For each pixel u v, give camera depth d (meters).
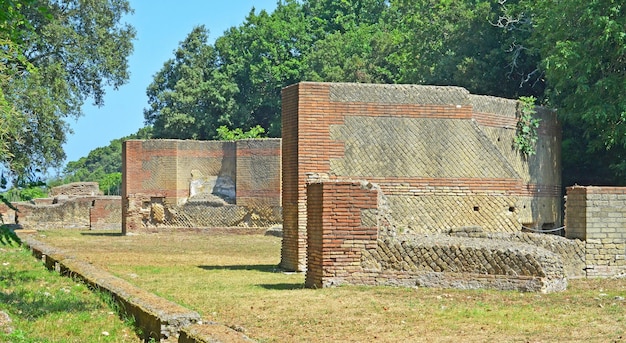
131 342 11.56
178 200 45.09
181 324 11.23
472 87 38.97
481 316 13.12
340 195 17.44
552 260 16.86
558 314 13.35
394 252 17.38
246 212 44.47
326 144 22.31
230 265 24.25
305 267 21.94
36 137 41.53
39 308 14.29
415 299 15.25
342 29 79.56
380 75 60.97
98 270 18.83
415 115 22.97
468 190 23.14
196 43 76.06
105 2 46.66
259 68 71.44
